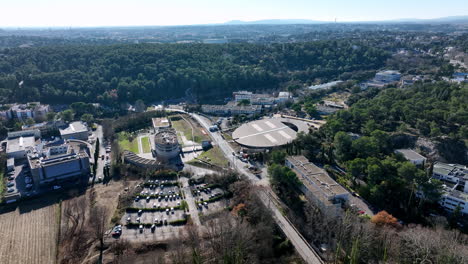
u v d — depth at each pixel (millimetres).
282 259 156875
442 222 173875
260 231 166250
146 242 171750
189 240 166625
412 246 145875
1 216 196250
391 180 199250
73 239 174250
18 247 169250
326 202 186000
